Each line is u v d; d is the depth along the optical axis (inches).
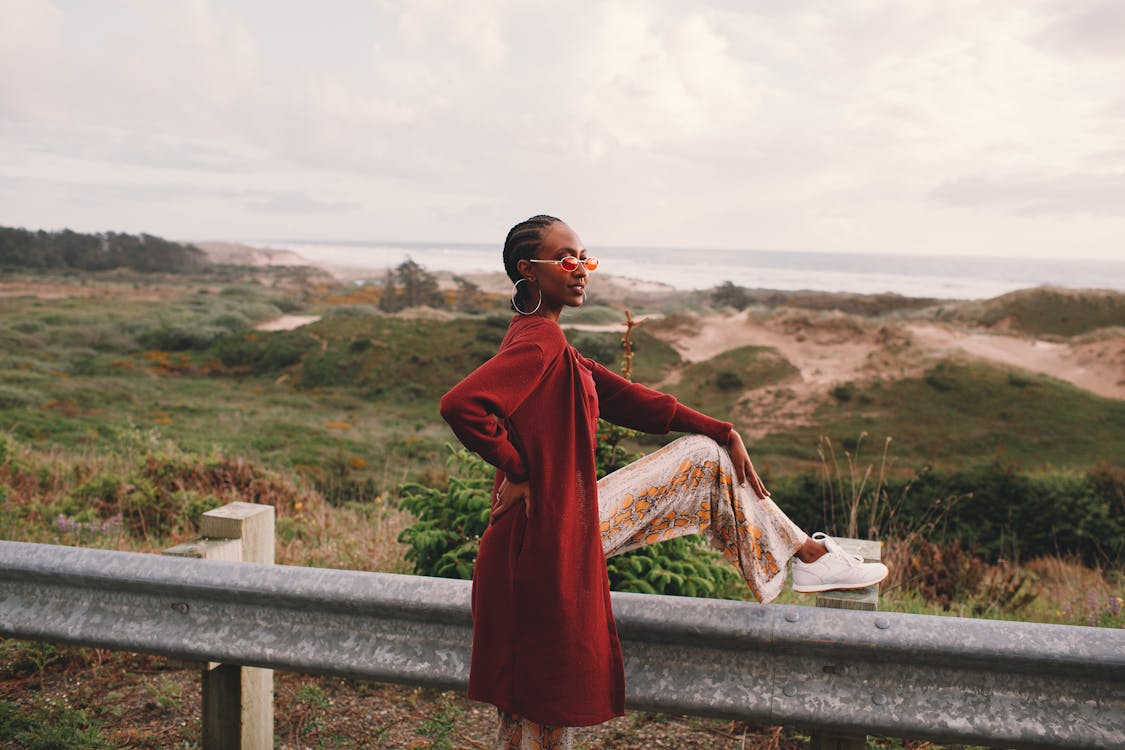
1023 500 526.0
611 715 72.1
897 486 517.7
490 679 71.7
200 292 4256.9
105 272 5442.9
